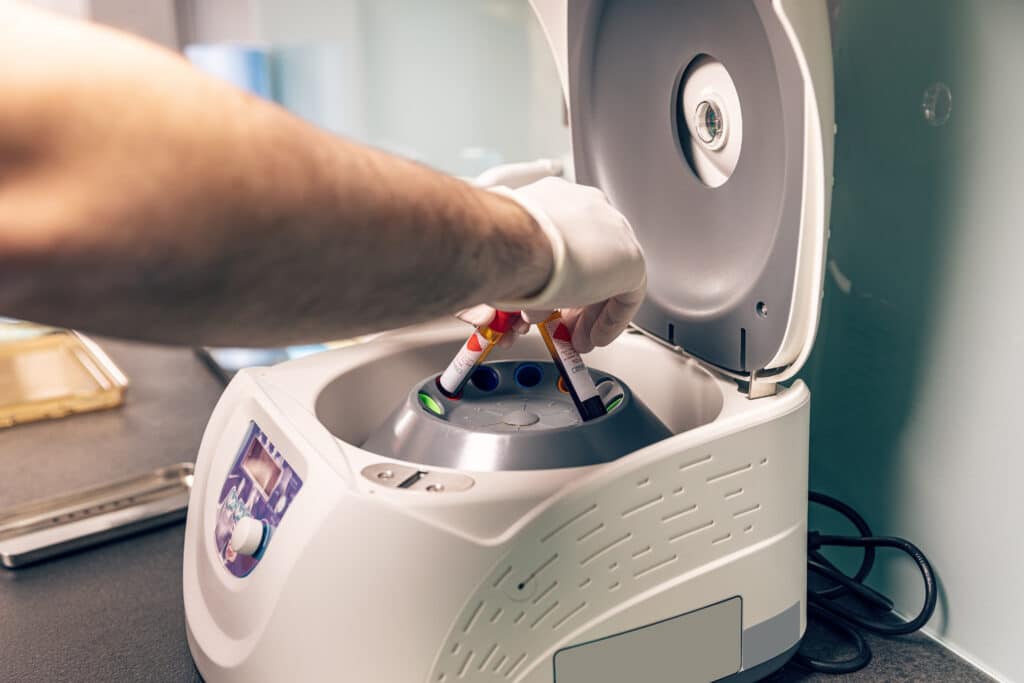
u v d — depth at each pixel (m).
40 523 0.80
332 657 0.47
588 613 0.50
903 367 0.63
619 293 0.46
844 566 0.70
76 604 0.70
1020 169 0.53
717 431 0.51
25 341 1.25
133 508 0.83
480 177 0.74
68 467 0.94
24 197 0.20
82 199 0.20
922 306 0.60
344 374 0.66
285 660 0.48
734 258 0.57
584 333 0.59
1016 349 0.55
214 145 0.22
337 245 0.25
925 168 0.59
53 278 0.21
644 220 0.66
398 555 0.46
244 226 0.22
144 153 0.21
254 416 0.60
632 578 0.50
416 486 0.48
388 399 0.70
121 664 0.62
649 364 0.69
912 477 0.63
